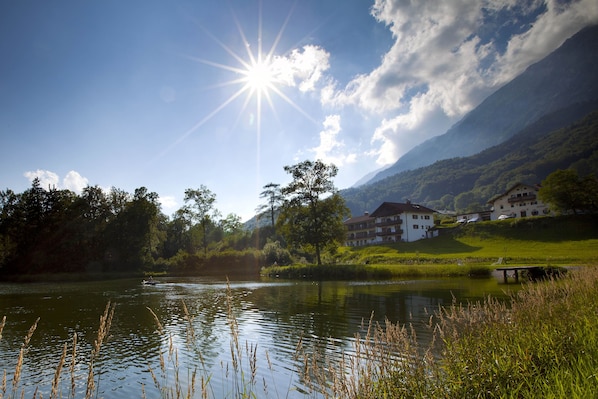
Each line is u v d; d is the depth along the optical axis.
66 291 39.31
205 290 37.22
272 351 13.11
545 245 62.56
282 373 10.72
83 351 14.23
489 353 6.03
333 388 5.74
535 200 93.25
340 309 21.73
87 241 69.56
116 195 75.50
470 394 4.95
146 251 74.31
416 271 44.53
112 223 71.56
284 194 62.50
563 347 5.99
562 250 55.25
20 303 29.00
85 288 42.91
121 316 21.84
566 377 4.56
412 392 5.34
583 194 73.38
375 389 5.56
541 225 72.94
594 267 20.25
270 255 71.81
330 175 60.66
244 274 66.25
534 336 6.62
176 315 21.81
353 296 27.84
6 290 41.31
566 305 9.00
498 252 60.22
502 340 6.79
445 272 42.72
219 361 12.37
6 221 71.19
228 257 71.62
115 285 47.00
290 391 9.22
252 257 71.50
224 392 9.46
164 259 80.50
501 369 5.26
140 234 72.06
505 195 98.94
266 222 102.50
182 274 69.75
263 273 62.62
